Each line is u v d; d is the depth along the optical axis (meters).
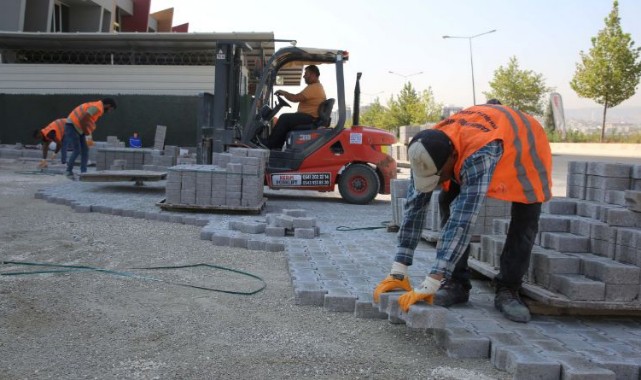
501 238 4.58
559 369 3.09
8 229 7.08
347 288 4.57
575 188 5.00
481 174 3.40
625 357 3.24
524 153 3.59
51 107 19.38
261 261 5.91
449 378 3.17
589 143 38.12
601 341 3.54
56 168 15.19
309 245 6.40
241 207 8.41
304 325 4.00
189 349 3.51
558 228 4.47
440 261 3.37
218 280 5.12
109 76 20.00
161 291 4.72
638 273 3.73
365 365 3.34
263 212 8.99
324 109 10.94
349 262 5.55
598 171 4.64
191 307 4.33
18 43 19.94
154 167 12.57
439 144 3.39
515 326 3.77
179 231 7.41
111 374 3.13
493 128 3.56
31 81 20.00
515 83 48.88
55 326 3.82
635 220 3.95
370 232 7.50
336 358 3.43
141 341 3.62
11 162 17.33
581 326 3.84
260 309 4.33
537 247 4.41
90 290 4.64
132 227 7.54
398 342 3.71
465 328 3.67
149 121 19.08
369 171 10.80
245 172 8.45
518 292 4.09
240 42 10.62
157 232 7.27
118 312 4.14
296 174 10.77
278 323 4.03
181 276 5.21
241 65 11.12
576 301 3.72
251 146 10.57
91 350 3.45
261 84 10.52
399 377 3.19
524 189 3.57
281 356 3.44
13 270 5.18
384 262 5.57
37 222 7.62
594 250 4.12
